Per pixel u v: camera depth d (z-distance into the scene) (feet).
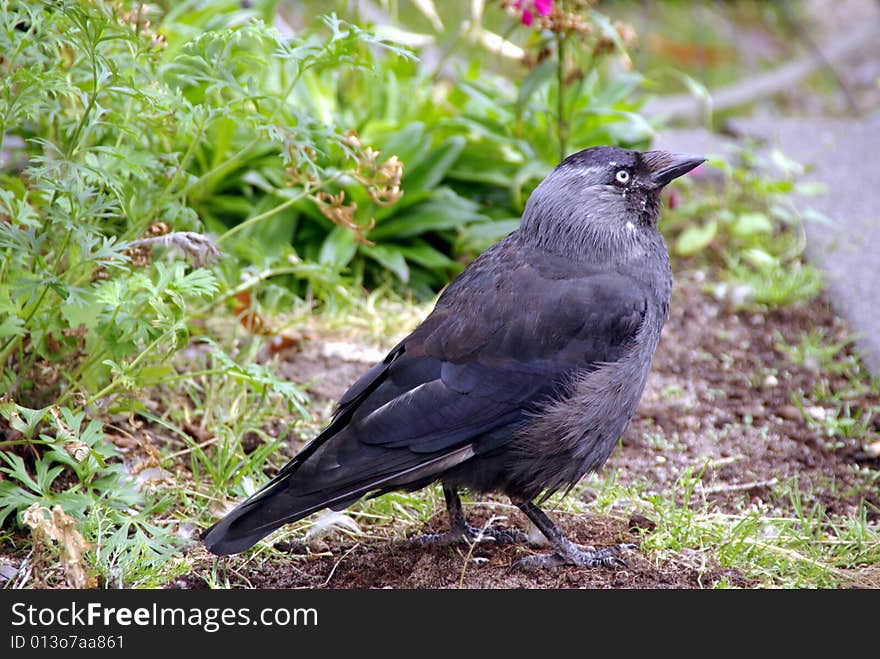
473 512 26.66
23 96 22.85
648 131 36.99
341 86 40.78
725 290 37.65
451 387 23.04
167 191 25.67
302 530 25.16
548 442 23.48
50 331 24.97
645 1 66.13
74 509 23.06
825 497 27.40
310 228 37.14
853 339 35.01
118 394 25.64
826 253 39.93
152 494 25.34
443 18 57.98
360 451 22.36
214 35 24.34
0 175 27.40
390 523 25.99
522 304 23.63
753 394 32.30
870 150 48.49
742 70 63.52
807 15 69.10
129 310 23.71
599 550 24.36
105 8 24.22
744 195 43.24
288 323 32.60
